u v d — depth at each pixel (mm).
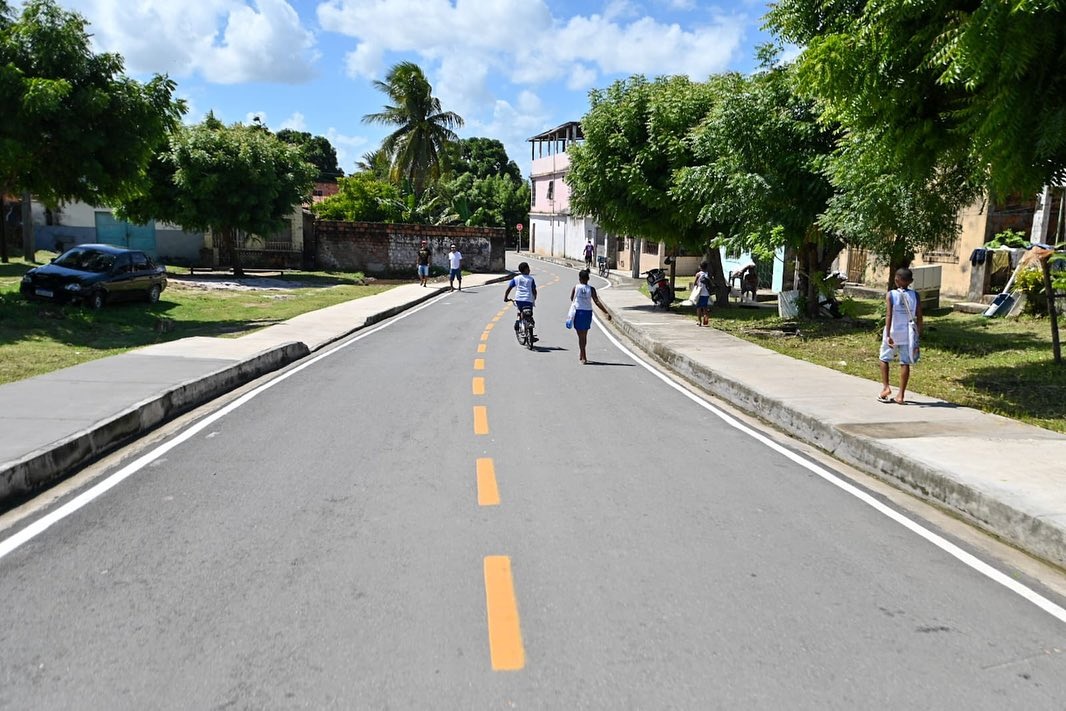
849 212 13789
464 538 5133
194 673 3473
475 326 19250
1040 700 3379
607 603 4219
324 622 3959
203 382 9703
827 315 19375
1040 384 10359
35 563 4648
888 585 4547
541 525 5402
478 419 8766
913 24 7773
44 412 7637
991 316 17438
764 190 15938
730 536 5273
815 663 3643
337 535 5148
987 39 6707
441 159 48938
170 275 31859
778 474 6863
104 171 16844
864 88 8133
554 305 25641
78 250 19828
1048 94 7375
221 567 4617
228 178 31109
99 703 3240
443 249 41375
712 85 21578
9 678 3414
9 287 20406
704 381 11781
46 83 14844
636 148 21719
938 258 21625
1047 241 17312
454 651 3693
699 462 7184
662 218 22188
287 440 7688
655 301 23828
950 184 11852
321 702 3268
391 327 18875
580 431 8305
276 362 12617
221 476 6445
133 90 16891
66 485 6172
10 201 36125
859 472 7074
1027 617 4176
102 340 14570
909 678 3531
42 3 15977
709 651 3736
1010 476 6086
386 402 9680
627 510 5758
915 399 9312
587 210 23281
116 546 4922
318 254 39156
